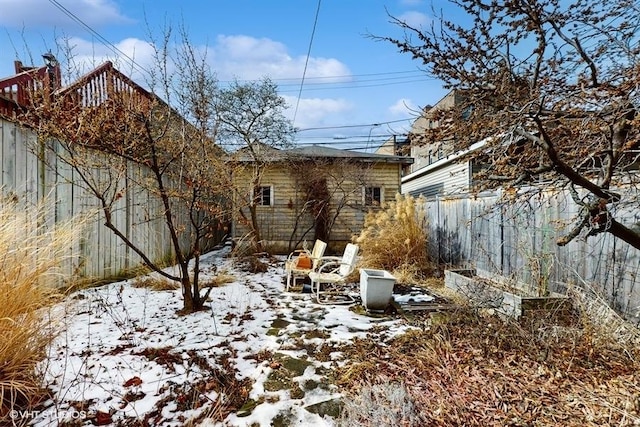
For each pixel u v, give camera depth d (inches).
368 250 273.9
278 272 286.5
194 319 150.3
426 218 299.4
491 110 117.1
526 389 90.8
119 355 112.0
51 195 169.9
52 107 145.9
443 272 263.7
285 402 90.0
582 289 135.6
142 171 241.8
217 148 263.0
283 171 426.6
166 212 155.6
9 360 83.0
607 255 132.4
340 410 86.5
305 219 426.6
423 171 560.1
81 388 91.7
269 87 435.2
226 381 99.7
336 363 111.7
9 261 87.4
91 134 140.7
